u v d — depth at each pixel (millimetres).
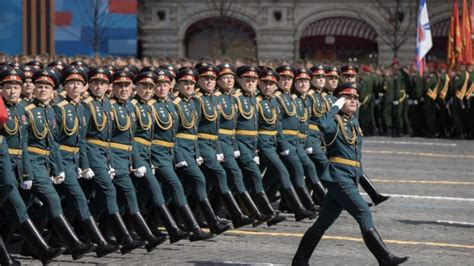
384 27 80250
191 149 22562
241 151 23844
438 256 21047
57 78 20109
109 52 68875
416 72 51969
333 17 81688
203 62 23938
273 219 23672
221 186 23078
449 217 26422
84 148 20375
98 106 20672
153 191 21438
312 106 26188
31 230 18922
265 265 19766
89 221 20047
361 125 52375
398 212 27094
